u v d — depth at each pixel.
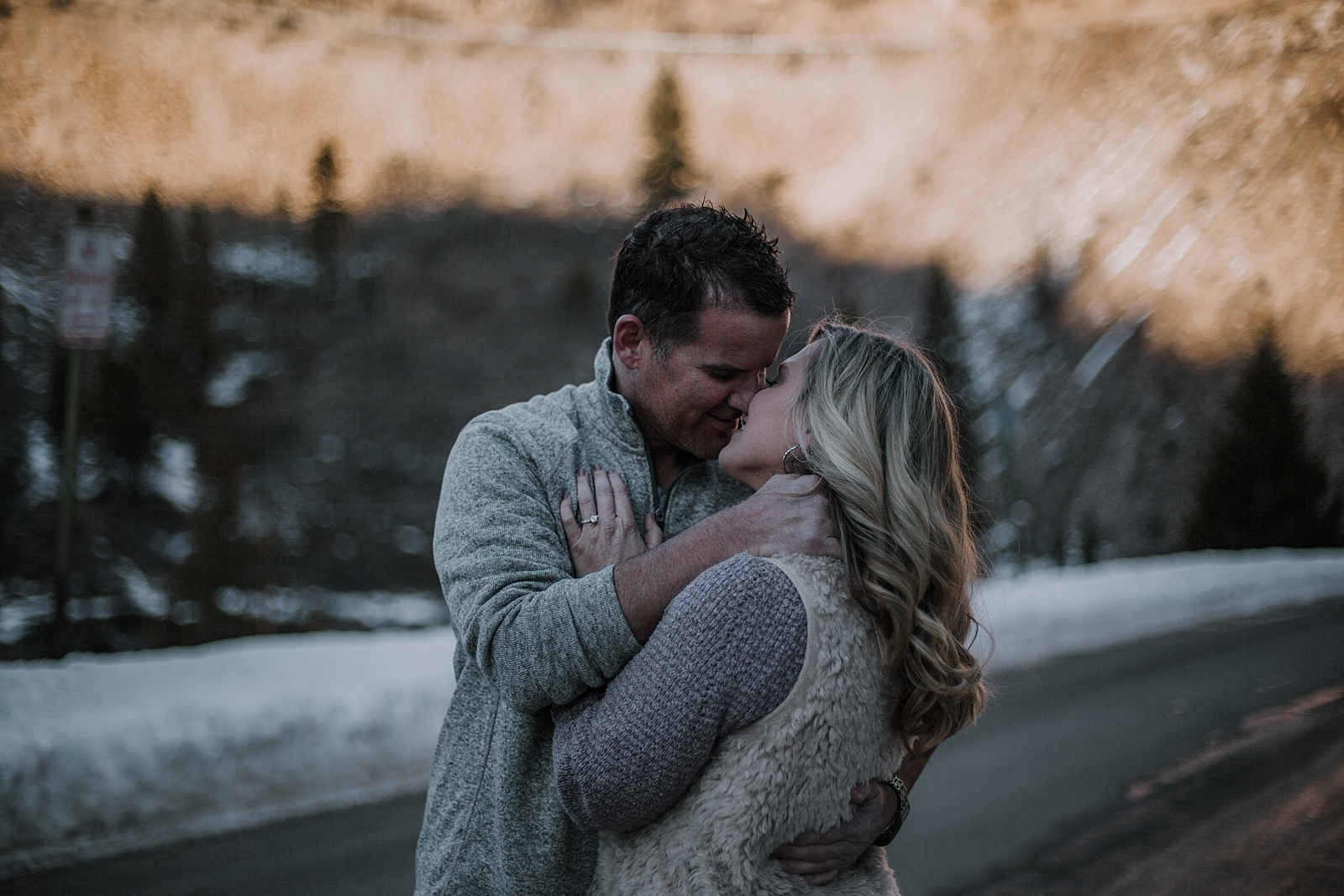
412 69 96.38
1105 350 59.97
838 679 1.20
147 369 44.88
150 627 23.95
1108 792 4.93
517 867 1.38
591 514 1.43
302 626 24.39
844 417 1.33
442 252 73.81
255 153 86.38
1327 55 76.56
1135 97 81.88
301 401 51.28
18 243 61.66
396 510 42.00
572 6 103.25
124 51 89.75
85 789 4.20
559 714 1.29
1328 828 4.29
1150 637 10.88
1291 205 66.19
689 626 1.19
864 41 99.12
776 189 83.69
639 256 1.47
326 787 4.74
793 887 1.22
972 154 83.31
